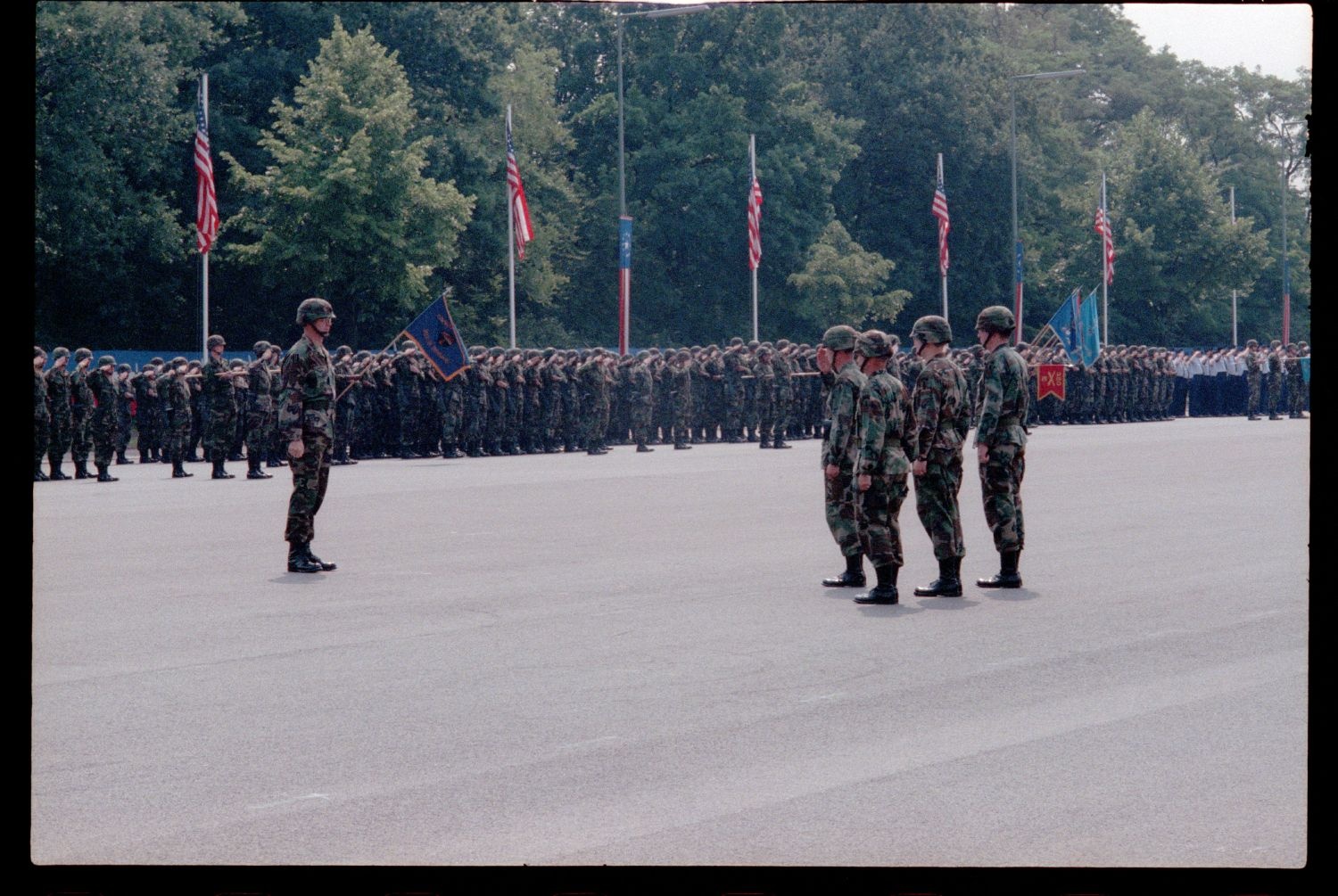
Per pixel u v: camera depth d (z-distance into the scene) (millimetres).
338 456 27984
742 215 56750
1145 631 10195
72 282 38875
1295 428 42594
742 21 57875
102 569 13453
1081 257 66438
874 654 9430
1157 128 67750
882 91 61594
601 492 21562
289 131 38156
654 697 8164
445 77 49188
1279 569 13367
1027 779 6434
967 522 17422
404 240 38219
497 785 6387
